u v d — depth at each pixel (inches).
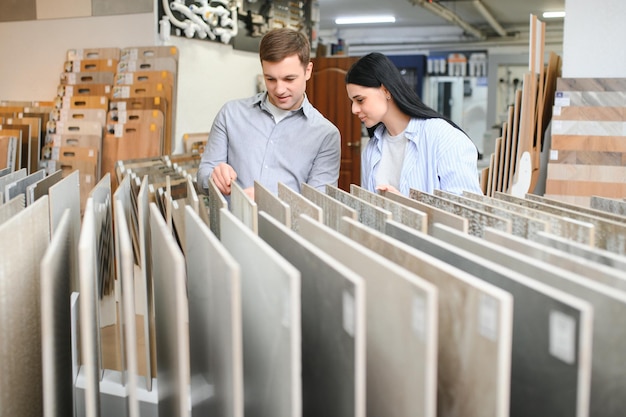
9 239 28.8
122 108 174.6
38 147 178.1
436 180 79.9
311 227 32.5
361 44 551.2
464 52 533.0
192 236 33.0
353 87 82.7
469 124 539.8
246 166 90.7
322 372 26.5
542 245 30.3
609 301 22.6
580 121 167.2
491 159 164.6
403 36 542.0
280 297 23.7
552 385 21.8
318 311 26.4
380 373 24.9
